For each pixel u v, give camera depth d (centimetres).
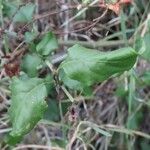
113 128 37
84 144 33
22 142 37
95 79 23
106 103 40
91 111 39
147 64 38
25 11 30
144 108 41
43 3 37
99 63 22
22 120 23
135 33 34
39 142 37
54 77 25
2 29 29
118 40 37
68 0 35
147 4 38
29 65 27
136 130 39
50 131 38
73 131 35
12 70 28
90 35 34
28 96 24
